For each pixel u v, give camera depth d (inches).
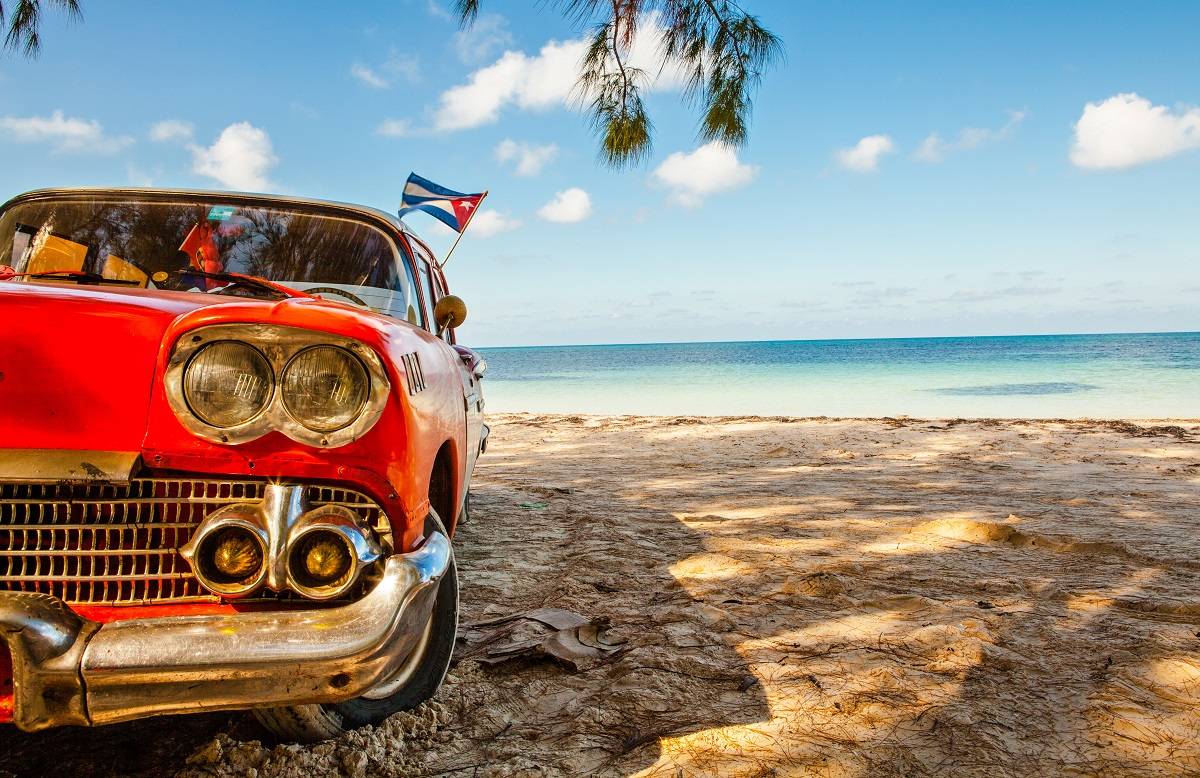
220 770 76.5
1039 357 2255.2
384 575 66.1
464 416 109.3
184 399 63.9
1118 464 351.6
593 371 2233.0
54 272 102.7
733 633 122.3
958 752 85.7
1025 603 137.9
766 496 267.0
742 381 1487.5
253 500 65.7
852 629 124.1
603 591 145.7
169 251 111.8
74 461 63.1
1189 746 87.6
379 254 116.3
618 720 92.4
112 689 59.1
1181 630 122.9
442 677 95.0
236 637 60.7
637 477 321.1
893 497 263.3
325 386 65.1
